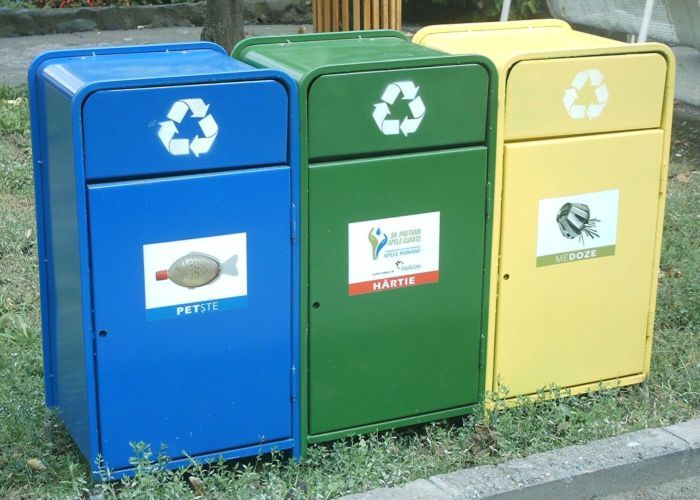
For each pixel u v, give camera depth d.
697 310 5.33
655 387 4.70
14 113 8.01
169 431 3.78
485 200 4.07
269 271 3.78
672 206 6.68
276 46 4.32
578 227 4.28
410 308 4.06
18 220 6.23
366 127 3.79
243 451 3.94
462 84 3.90
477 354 4.25
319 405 4.01
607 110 4.20
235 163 3.63
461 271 4.11
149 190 3.51
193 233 3.61
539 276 4.27
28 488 3.84
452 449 4.12
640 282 4.49
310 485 3.84
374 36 4.55
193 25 11.75
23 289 5.48
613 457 3.99
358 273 3.93
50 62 3.91
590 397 4.51
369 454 4.05
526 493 3.83
